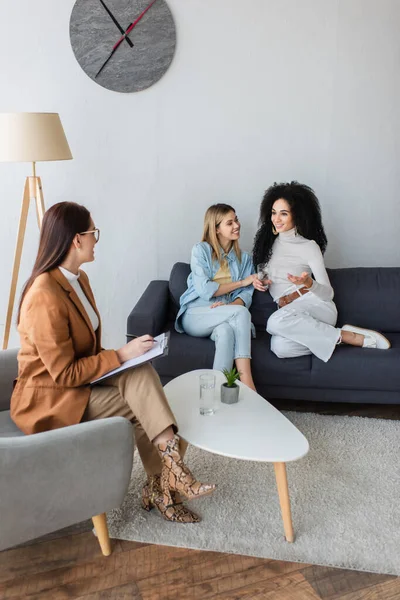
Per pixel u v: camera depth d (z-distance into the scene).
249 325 2.88
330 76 3.27
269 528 2.04
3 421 2.08
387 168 3.40
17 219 3.50
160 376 2.92
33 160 2.90
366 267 3.31
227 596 1.74
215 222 3.07
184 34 3.23
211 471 2.37
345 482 2.31
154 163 3.42
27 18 3.21
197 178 3.44
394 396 2.81
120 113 3.34
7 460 1.61
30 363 1.96
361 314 3.16
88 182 3.45
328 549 1.94
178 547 1.95
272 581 1.80
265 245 3.24
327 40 3.22
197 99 3.32
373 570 1.85
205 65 3.27
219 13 3.20
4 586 1.77
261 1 3.18
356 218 3.48
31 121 2.89
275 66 3.27
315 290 2.96
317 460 2.46
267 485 2.28
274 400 3.10
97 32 3.20
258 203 3.46
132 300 3.65
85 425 1.77
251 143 3.38
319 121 3.34
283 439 1.96
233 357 2.82
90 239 2.03
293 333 2.80
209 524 2.06
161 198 3.47
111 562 1.88
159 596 1.74
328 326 2.85
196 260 3.08
